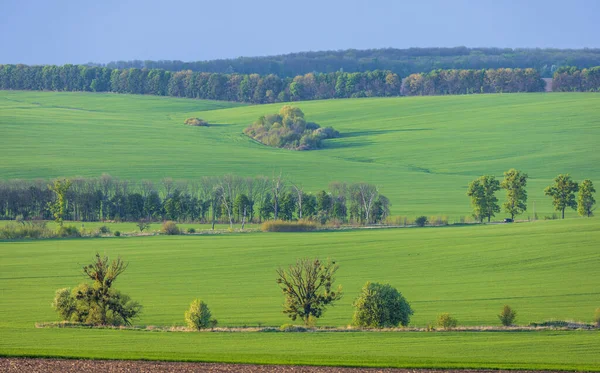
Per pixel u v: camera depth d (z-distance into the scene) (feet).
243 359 241.76
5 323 354.74
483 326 335.06
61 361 236.63
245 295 446.60
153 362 236.43
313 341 291.58
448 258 549.54
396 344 286.05
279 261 553.64
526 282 471.62
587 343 289.12
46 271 520.42
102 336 296.92
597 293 439.22
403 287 466.29
